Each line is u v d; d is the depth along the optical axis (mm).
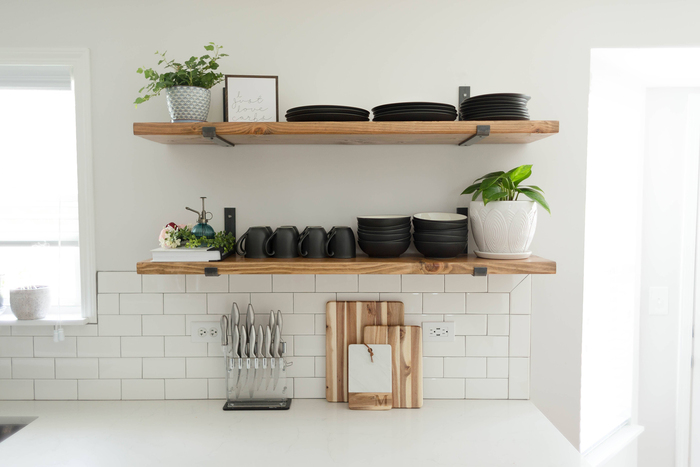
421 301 1705
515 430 1463
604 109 1913
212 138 1460
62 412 1611
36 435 1435
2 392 1713
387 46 1683
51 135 1740
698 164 2129
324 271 1447
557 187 1695
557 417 1724
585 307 1881
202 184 1709
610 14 1655
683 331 2158
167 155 1702
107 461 1278
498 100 1441
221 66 1676
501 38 1675
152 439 1405
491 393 1716
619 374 2070
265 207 1720
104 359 1714
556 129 1404
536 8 1667
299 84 1687
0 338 1700
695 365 2164
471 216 1538
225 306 1712
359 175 1715
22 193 1745
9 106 1729
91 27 1662
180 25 1670
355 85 1687
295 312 1711
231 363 1632
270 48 1679
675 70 1910
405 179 1713
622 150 2027
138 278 1707
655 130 2156
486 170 1705
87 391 1717
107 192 1698
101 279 1705
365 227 1554
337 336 1688
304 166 1711
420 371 1660
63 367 1713
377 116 1482
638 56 1747
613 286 2002
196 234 1537
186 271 1453
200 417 1563
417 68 1684
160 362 1713
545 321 1711
